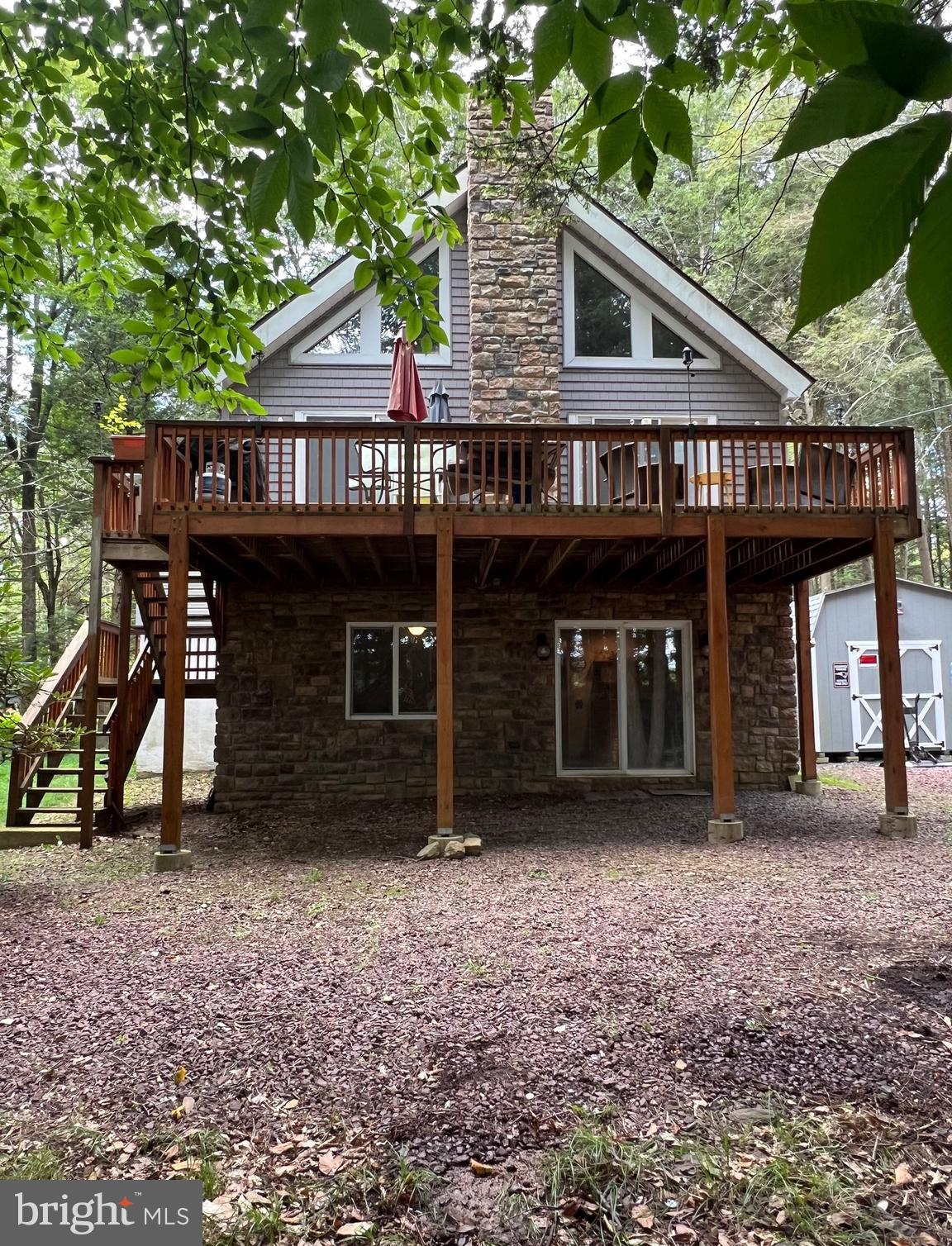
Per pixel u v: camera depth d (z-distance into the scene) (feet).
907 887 16.67
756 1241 6.44
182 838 23.72
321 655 29.37
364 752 29.27
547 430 21.81
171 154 9.74
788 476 24.53
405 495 21.16
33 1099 8.67
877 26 1.60
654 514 21.90
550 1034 9.94
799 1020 10.16
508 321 30.66
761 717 30.96
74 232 11.18
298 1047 9.74
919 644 42.73
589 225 31.50
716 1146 7.61
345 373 31.42
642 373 32.63
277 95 5.08
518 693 29.86
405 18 8.36
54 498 55.93
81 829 23.48
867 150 1.70
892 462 23.22
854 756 42.16
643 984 11.41
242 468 21.17
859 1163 7.37
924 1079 8.76
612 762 30.50
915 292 1.73
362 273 9.80
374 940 13.66
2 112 10.18
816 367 53.21
